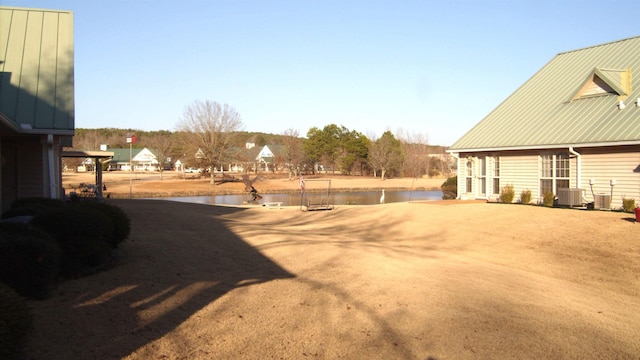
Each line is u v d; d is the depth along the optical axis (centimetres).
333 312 655
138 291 725
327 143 8269
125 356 488
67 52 1684
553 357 524
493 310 685
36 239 679
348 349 532
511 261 1120
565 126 2000
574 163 1925
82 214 820
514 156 2180
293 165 7206
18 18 1758
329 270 913
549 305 737
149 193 4453
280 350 525
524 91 2486
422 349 537
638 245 1139
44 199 1271
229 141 5778
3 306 417
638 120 1745
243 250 1100
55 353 487
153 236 1239
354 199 4125
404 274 888
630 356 536
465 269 978
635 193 1716
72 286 737
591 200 1852
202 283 787
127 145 12150
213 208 2447
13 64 1603
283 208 2527
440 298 732
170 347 519
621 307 763
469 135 2430
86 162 9562
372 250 1166
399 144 7825
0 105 1469
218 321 608
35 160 1623
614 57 2236
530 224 1488
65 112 1503
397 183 6400
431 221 1700
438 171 8450
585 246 1188
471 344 554
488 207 1902
